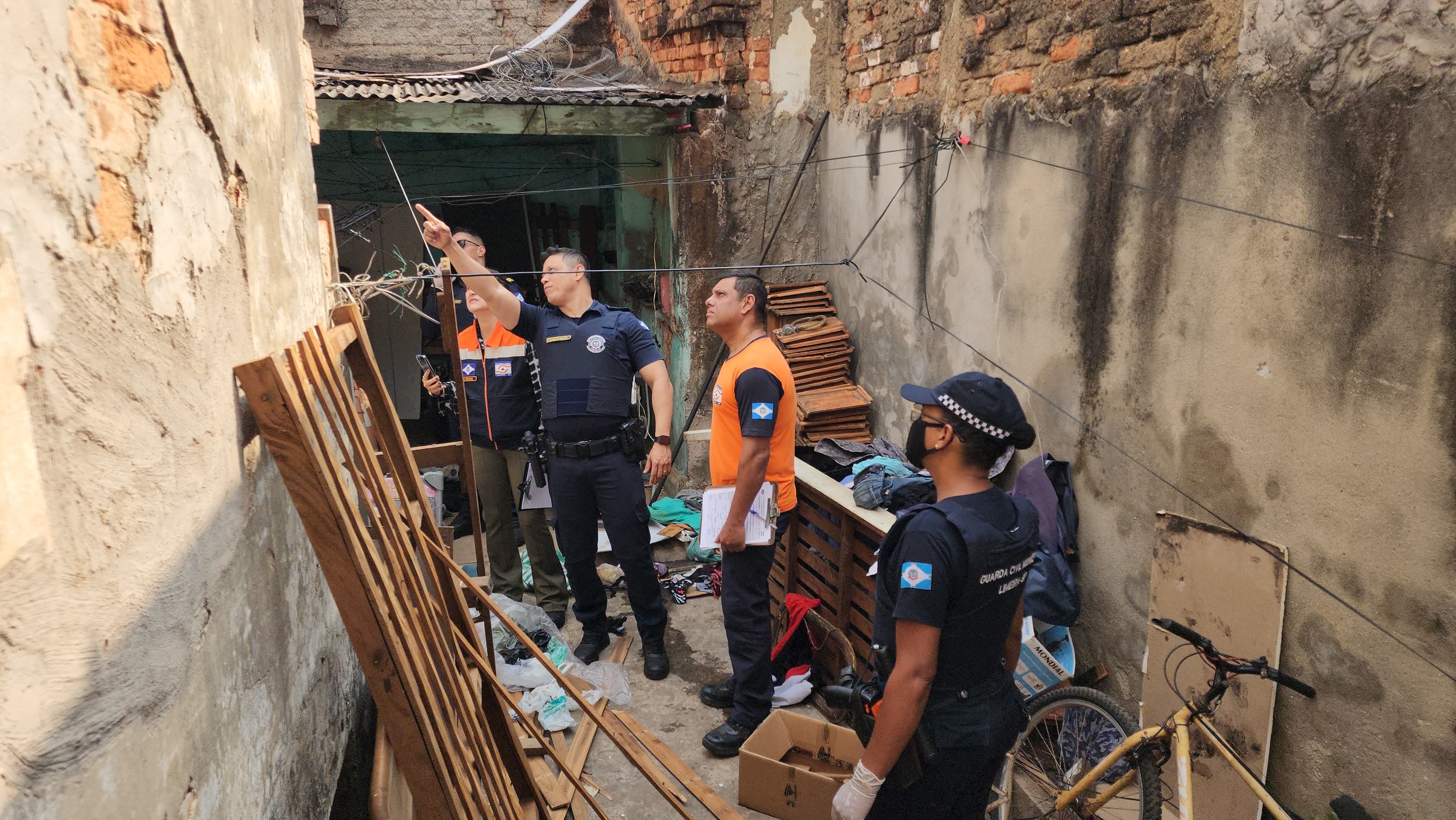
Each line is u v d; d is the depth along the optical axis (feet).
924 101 14.51
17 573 2.34
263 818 4.66
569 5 25.31
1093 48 10.36
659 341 22.20
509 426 13.83
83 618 2.71
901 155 15.35
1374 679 7.41
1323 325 7.68
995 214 12.56
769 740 10.53
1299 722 8.17
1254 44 8.20
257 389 4.47
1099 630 10.83
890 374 16.25
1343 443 7.56
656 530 18.25
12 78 2.50
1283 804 8.38
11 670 2.30
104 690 2.81
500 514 14.44
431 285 15.75
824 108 18.58
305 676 5.95
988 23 12.38
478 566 11.60
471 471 11.24
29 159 2.57
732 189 18.89
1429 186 6.70
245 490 4.66
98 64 3.11
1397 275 6.99
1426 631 6.95
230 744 4.16
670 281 20.52
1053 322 11.42
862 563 12.08
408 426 26.17
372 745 8.48
